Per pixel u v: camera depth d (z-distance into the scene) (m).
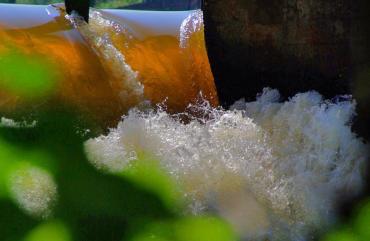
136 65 22.38
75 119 19.88
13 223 14.34
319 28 21.03
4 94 19.45
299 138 19.91
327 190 18.14
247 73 22.81
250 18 22.27
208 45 23.31
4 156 17.06
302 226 16.83
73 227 14.55
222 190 17.45
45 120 19.38
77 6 21.94
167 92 22.59
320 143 19.16
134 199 16.03
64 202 15.43
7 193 15.30
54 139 18.50
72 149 18.08
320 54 21.17
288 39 21.72
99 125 20.59
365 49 17.70
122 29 22.95
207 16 23.05
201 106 23.16
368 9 17.48
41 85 19.91
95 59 21.31
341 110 18.98
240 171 18.14
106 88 21.16
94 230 14.56
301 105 20.67
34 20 21.56
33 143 18.05
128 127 19.20
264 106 21.78
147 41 23.06
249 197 17.34
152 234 14.73
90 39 21.72
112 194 16.08
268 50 22.20
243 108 22.86
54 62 20.42
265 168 19.00
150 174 17.45
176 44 23.42
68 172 16.83
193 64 23.41
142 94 22.00
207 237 15.16
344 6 20.45
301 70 21.66
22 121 19.20
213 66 23.45
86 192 15.94
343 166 18.50
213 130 19.95
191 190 17.16
